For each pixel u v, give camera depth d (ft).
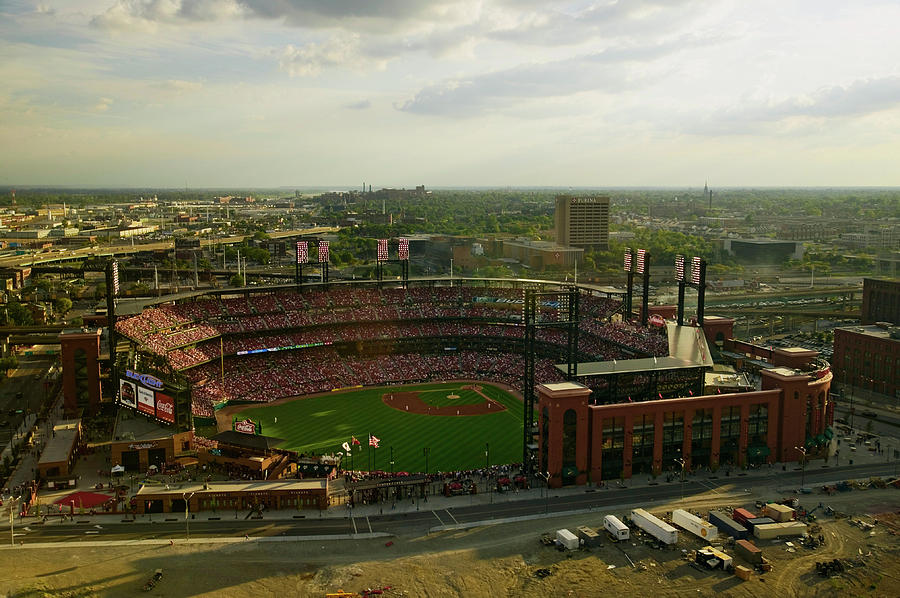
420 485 390.83
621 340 622.54
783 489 402.52
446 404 584.40
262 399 593.01
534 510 376.07
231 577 306.55
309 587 299.38
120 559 321.11
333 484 413.80
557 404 401.90
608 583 302.45
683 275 613.52
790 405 442.50
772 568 313.73
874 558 323.37
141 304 623.77
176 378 468.75
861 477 423.23
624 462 417.08
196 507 374.22
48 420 523.29
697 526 342.23
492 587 300.61
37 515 366.63
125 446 433.07
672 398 447.83
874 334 639.76
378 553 328.90
